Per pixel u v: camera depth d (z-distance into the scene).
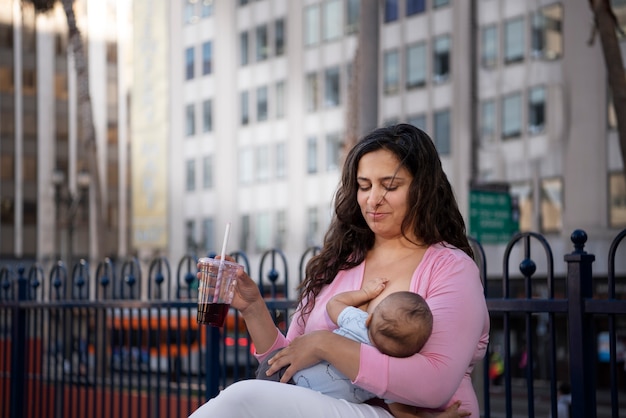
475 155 31.81
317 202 39.94
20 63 52.44
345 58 38.88
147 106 47.88
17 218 51.69
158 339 5.45
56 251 52.12
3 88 52.03
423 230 2.78
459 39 32.69
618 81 13.03
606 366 26.08
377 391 2.47
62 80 53.31
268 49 42.72
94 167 32.09
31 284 6.89
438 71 33.59
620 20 27.72
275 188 42.03
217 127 44.81
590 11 28.19
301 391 2.48
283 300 4.55
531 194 29.75
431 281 2.67
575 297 3.25
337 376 2.58
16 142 52.16
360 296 2.77
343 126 38.75
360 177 2.82
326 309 2.85
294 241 40.84
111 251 52.91
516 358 27.45
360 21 10.25
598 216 27.70
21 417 6.78
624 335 25.88
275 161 42.12
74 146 53.25
